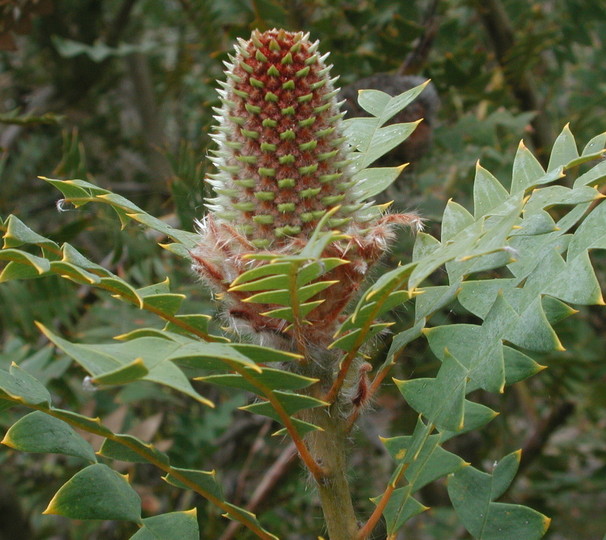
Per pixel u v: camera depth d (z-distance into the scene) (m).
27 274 0.45
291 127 0.48
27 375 0.48
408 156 0.87
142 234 0.85
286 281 0.43
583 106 1.19
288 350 0.49
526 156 0.54
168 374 0.38
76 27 1.43
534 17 1.17
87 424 0.47
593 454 1.18
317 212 0.48
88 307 0.86
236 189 0.49
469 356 0.51
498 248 0.42
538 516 0.51
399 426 1.12
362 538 0.49
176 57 1.47
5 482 1.01
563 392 1.10
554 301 0.51
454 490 0.52
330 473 0.49
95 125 1.53
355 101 0.85
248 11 1.08
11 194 1.26
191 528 0.49
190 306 0.82
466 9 1.30
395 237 0.50
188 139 1.34
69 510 0.48
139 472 1.04
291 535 1.17
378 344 0.56
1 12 0.96
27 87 1.54
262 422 1.10
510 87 1.07
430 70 0.98
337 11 0.98
